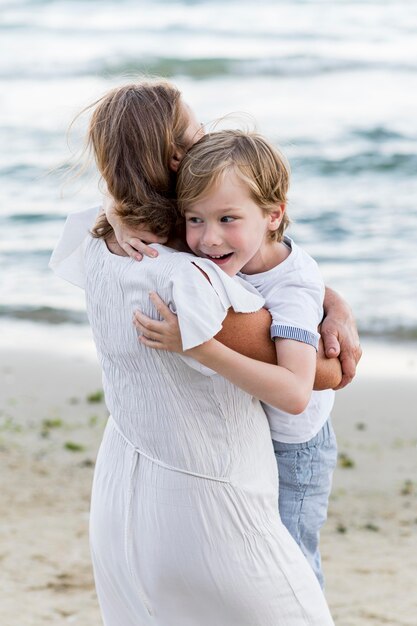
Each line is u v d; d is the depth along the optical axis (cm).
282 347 305
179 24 3466
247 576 308
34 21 3516
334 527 659
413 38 3216
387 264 1398
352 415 886
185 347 289
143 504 312
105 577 331
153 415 309
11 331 1180
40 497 691
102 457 331
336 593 563
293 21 3462
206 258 309
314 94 2628
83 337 1158
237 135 309
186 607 313
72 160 347
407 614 535
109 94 313
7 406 896
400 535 645
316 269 331
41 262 1453
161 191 307
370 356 1070
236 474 309
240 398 308
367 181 1859
